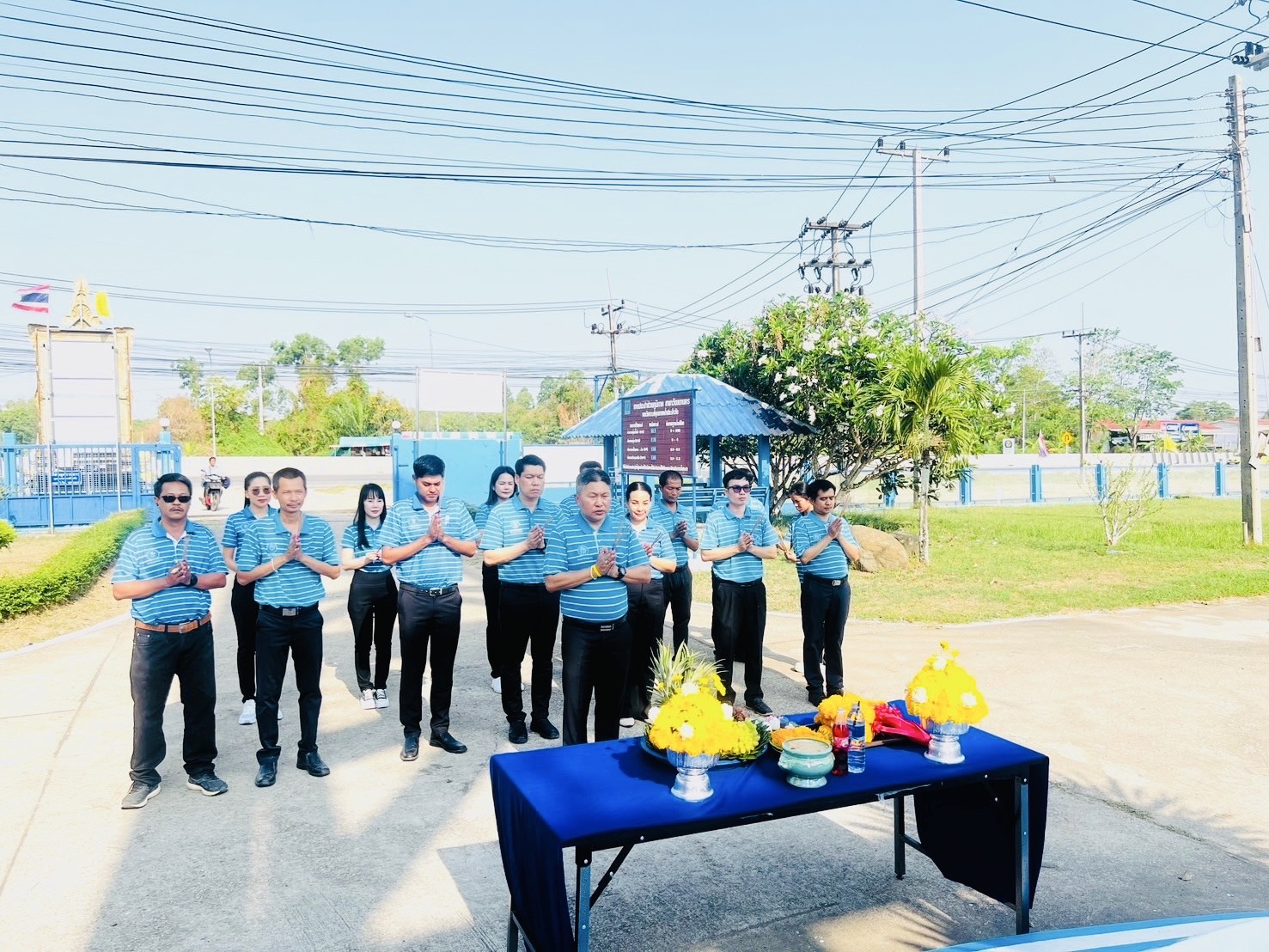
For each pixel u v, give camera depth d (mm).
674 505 8039
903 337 20109
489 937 3939
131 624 11484
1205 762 6164
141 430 75188
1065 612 12016
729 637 7117
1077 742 6566
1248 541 18844
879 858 4754
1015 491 34031
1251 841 4902
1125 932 2887
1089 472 33688
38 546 19469
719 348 22984
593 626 5297
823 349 20047
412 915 4137
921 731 3945
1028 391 85562
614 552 5188
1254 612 12023
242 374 93375
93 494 23922
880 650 9539
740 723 3717
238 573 5777
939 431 16297
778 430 18953
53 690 8125
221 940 3914
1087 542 19906
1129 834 4984
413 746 6246
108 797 5543
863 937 3949
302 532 5957
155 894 4332
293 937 3943
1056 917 4070
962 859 4191
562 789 3479
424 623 6207
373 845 4875
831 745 3674
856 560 7250
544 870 3127
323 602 12500
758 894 4352
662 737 3420
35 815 5281
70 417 26656
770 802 3340
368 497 7492
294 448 71688
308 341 105188
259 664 5770
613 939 3932
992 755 3881
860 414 19125
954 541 20312
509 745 6531
